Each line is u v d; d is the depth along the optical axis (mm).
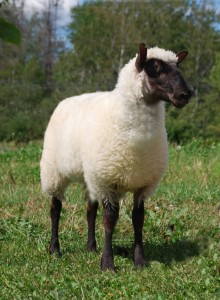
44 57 61406
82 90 44031
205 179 10078
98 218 7680
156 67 5238
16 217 7715
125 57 48188
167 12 47188
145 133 5336
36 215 8070
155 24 46938
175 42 46250
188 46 46000
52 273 5715
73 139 5977
